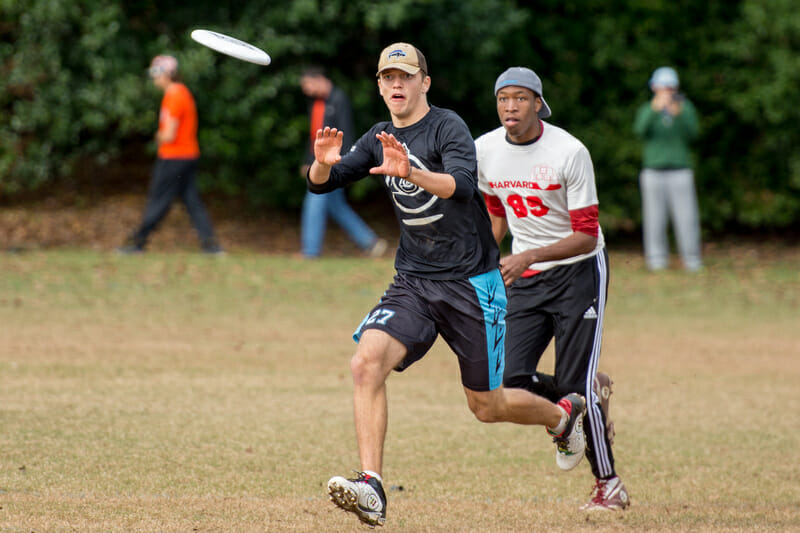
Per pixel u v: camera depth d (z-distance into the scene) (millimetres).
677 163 54812
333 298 44812
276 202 63500
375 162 17766
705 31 64312
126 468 20406
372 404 16547
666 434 25688
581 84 64188
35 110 57281
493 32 59188
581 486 20906
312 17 56625
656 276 53625
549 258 19266
